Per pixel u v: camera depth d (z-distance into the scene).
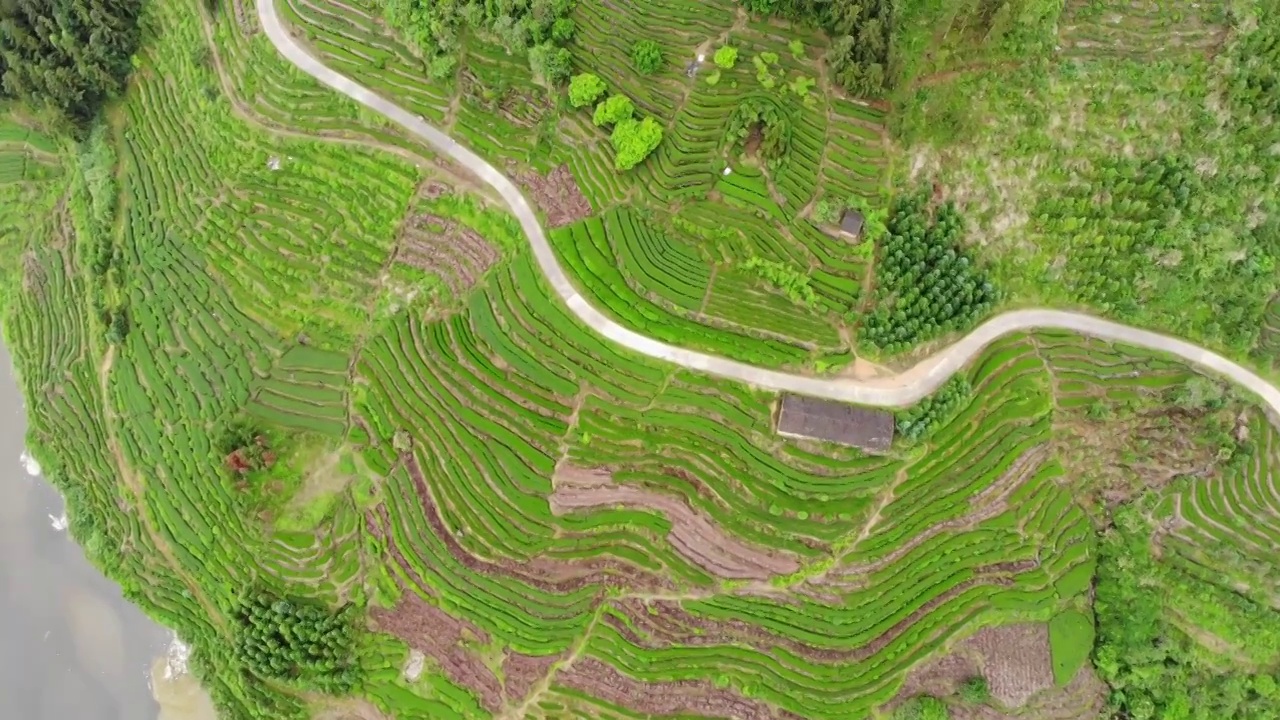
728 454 51.91
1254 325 52.56
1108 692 52.16
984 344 53.22
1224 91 50.97
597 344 52.94
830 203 51.62
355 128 57.38
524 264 54.34
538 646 51.81
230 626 55.25
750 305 52.44
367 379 55.19
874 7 50.34
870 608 50.97
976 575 52.06
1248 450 52.47
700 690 51.12
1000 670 51.31
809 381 51.97
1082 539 53.31
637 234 53.59
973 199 52.09
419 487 53.75
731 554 51.53
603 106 53.19
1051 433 53.06
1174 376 53.28
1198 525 52.78
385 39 57.34
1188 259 51.88
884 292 51.34
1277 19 50.06
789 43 53.72
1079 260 52.50
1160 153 51.38
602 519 52.31
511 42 54.62
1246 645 51.50
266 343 57.31
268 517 54.47
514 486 52.94
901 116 51.25
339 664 52.66
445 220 56.09
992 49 50.97
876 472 51.53
